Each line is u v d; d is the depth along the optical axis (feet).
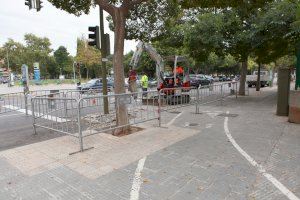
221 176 14.53
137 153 18.72
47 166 16.65
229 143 20.81
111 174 15.17
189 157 17.70
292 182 13.66
